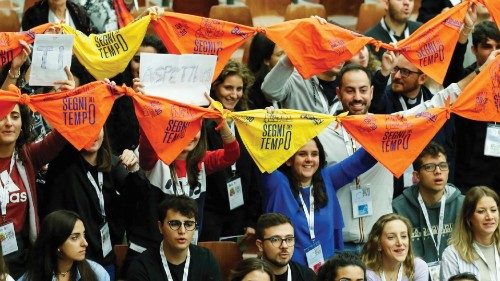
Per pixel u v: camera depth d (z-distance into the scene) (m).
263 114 14.42
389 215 14.80
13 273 14.11
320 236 15.38
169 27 14.63
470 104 15.23
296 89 16.95
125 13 18.88
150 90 13.91
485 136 17.61
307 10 21.94
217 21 14.80
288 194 15.33
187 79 14.08
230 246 15.41
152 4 22.30
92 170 14.95
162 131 13.93
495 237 15.54
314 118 14.58
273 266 14.29
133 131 16.77
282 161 14.48
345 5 22.73
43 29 14.09
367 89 15.79
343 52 15.09
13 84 13.89
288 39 15.00
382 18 20.09
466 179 17.83
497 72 15.34
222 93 16.52
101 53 14.29
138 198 15.01
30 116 14.49
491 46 17.78
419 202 16.12
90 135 13.59
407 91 17.31
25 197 14.33
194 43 14.74
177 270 14.15
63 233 13.64
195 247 14.42
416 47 15.44
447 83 17.88
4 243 14.08
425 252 16.06
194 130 14.09
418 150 14.98
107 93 13.70
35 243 13.76
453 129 17.48
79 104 13.57
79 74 16.16
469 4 15.64
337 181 15.66
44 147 14.56
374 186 16.02
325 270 13.62
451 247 15.57
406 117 14.95
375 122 14.84
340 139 16.17
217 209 16.30
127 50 14.39
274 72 16.38
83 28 18.12
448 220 16.16
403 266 14.87
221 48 14.80
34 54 13.51
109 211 15.22
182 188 15.05
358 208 15.92
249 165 16.23
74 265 13.90
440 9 21.08
